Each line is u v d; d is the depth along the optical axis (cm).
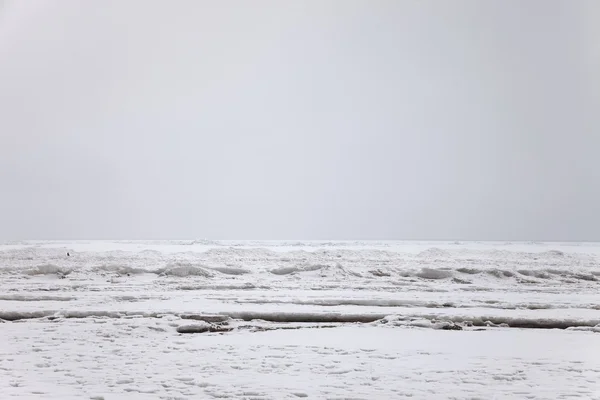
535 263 3089
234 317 1469
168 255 3300
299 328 1360
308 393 803
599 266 3006
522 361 999
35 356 1052
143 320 1389
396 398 779
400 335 1249
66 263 2844
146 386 845
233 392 809
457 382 866
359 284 2233
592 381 871
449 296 1856
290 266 2617
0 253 3294
